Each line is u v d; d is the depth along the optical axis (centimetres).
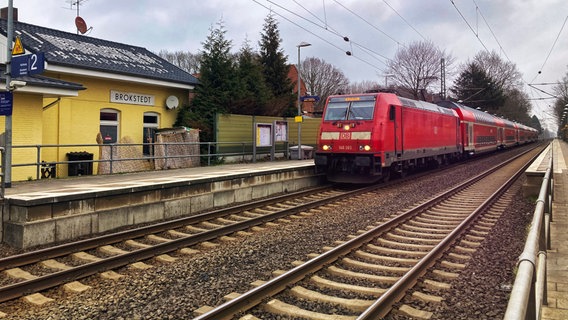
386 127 1558
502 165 2584
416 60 5869
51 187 1059
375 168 1537
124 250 813
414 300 551
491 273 649
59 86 1488
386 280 622
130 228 975
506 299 550
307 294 563
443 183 1755
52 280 622
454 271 670
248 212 1166
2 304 564
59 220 851
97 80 1875
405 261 712
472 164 2783
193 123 2066
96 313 531
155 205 1052
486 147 3472
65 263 734
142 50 2431
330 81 7194
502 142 4322
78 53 1895
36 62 983
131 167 1847
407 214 1050
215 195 1243
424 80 5828
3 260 678
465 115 2794
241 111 2319
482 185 1688
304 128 2628
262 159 2333
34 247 809
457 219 1053
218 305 545
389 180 1794
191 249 809
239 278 644
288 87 3266
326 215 1123
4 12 2162
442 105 2772
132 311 535
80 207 900
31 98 1491
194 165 1958
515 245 805
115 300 571
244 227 969
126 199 998
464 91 6994
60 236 853
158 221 1058
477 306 529
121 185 1078
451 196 1408
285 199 1341
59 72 1720
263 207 1236
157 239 873
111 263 698
